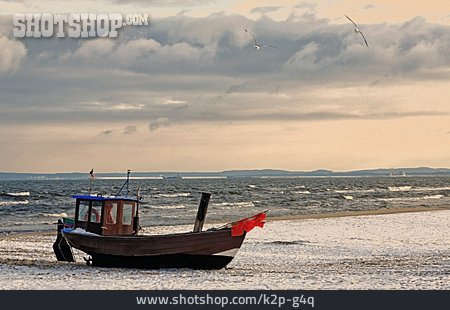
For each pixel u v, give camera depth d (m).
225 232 29.06
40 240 46.41
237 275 28.45
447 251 39.47
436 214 73.38
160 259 29.58
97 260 30.86
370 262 34.09
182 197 128.62
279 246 41.94
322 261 34.59
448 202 108.88
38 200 111.00
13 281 26.31
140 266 30.02
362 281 26.75
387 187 193.75
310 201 115.38
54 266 31.02
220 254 29.28
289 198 126.44
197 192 154.12
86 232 30.67
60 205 98.19
